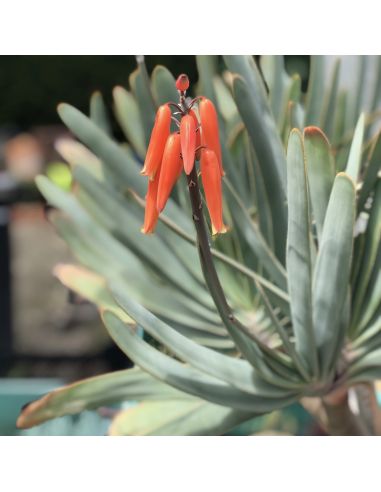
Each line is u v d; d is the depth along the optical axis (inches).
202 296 28.5
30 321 104.1
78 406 25.5
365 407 32.6
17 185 123.4
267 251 25.7
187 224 28.5
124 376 26.0
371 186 25.1
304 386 24.4
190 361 22.5
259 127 25.4
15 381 47.9
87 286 29.9
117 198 29.2
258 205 27.2
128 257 29.9
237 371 23.3
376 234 25.2
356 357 25.3
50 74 131.6
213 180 19.0
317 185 23.7
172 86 27.3
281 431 44.1
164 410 26.4
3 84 133.4
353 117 31.5
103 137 27.2
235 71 26.3
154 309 28.5
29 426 25.2
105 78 131.5
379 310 25.4
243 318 28.1
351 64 35.8
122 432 26.0
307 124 30.2
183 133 18.6
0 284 103.3
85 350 101.0
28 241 111.3
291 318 25.1
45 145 127.7
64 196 30.5
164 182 18.8
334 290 23.2
